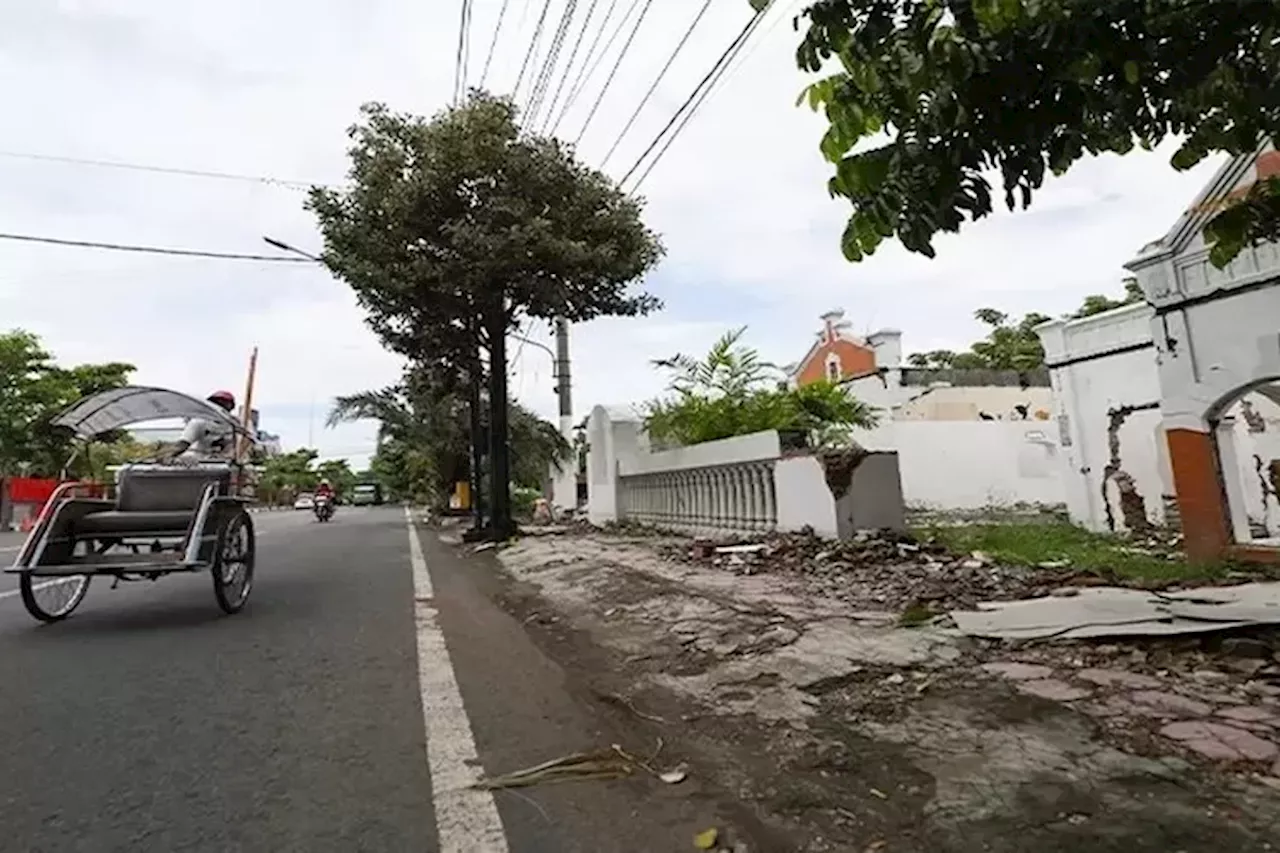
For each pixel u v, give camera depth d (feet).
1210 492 26.27
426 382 60.23
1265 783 8.92
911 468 71.26
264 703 14.12
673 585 25.17
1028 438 75.15
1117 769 9.53
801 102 9.52
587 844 8.85
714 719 12.89
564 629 21.24
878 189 9.24
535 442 83.35
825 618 18.53
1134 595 18.72
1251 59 8.59
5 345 90.38
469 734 12.45
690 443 45.42
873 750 10.94
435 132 43.62
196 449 27.25
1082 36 8.19
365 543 53.06
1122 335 40.40
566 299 45.06
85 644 19.06
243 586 24.54
